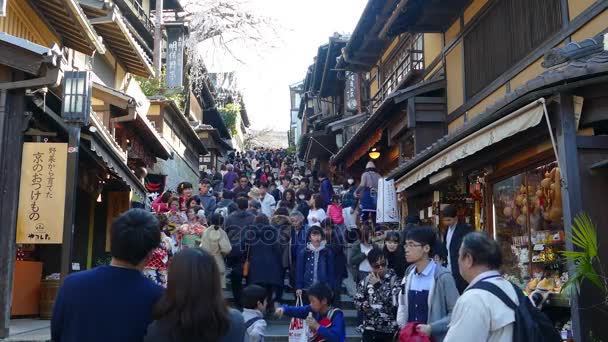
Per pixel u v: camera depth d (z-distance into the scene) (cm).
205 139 3086
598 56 588
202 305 259
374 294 578
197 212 1067
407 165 1050
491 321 308
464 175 995
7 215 753
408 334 423
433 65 1355
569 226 580
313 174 2892
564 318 670
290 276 1035
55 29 1092
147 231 294
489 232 904
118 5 1864
